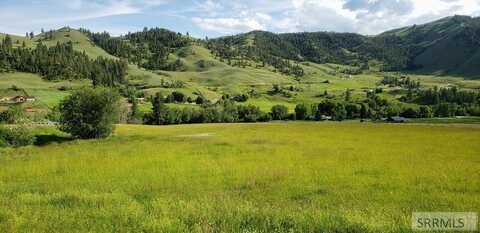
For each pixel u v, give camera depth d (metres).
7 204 14.66
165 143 47.62
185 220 11.81
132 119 137.25
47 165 29.55
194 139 53.41
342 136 59.25
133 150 40.00
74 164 29.86
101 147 44.59
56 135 59.22
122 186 19.92
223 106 153.75
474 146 43.53
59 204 14.64
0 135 49.28
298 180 21.78
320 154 35.53
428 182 21.03
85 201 14.91
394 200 16.22
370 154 35.53
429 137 56.75
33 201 15.21
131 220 11.87
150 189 19.06
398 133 64.88
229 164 28.80
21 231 10.90
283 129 76.62
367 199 16.36
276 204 15.23
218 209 13.27
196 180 21.91
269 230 11.11
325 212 12.94
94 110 58.78
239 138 55.16
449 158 32.59
